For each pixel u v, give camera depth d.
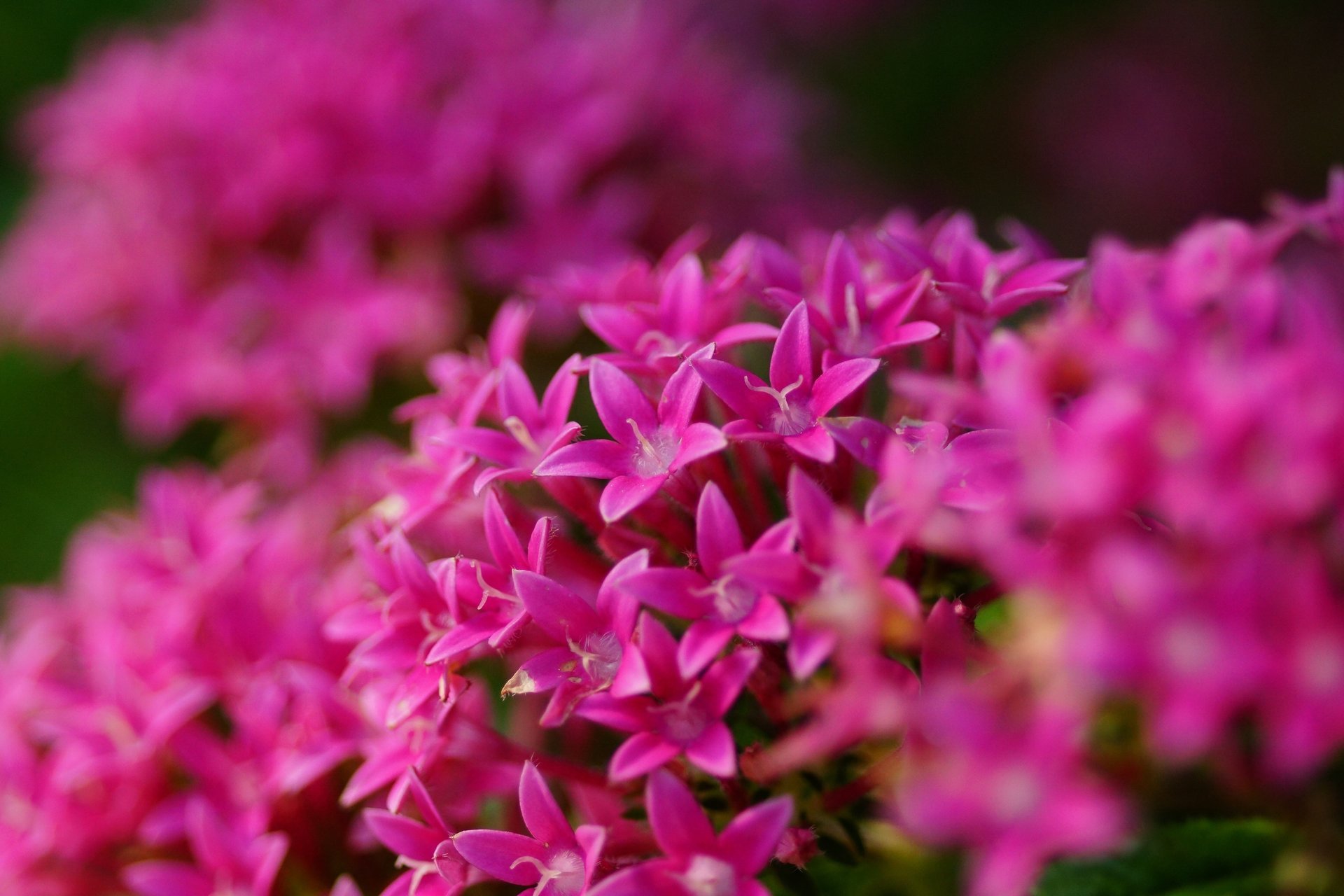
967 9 0.62
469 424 0.25
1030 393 0.23
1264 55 0.62
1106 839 0.22
